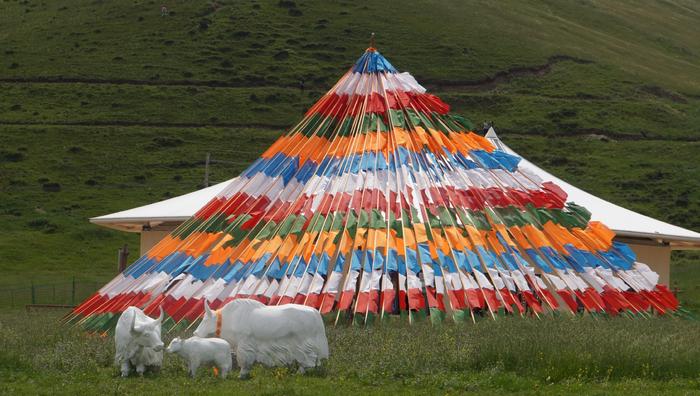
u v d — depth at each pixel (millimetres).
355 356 16641
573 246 24422
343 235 22719
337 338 18156
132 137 85188
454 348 16859
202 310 21688
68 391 14461
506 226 24156
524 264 23188
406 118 26297
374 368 15766
